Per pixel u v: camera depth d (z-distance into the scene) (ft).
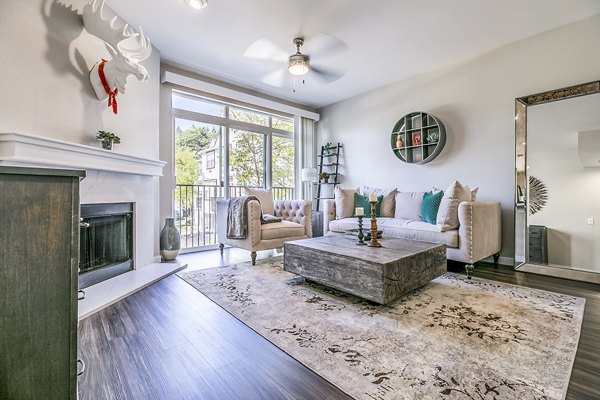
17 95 6.20
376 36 10.12
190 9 8.63
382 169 15.12
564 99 9.55
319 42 10.50
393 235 10.87
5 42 5.99
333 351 4.69
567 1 8.29
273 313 6.27
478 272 9.74
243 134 15.52
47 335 2.35
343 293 7.53
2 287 2.15
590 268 8.95
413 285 6.88
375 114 15.38
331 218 13.92
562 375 3.98
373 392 3.69
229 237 11.39
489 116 11.23
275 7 8.53
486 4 8.41
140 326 5.68
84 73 7.75
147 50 7.99
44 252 2.34
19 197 2.22
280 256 12.42
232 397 3.67
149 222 10.43
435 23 9.35
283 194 17.38
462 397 3.56
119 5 8.41
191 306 6.72
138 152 9.93
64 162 6.75
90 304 6.57
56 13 7.02
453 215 9.56
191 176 13.64
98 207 8.18
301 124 17.75
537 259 9.81
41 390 2.33
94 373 4.14
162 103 12.04
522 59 10.39
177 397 3.67
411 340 5.01
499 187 11.00
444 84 12.53
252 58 11.80
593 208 9.04
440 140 12.26
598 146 9.00
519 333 5.23
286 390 3.79
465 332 5.28
